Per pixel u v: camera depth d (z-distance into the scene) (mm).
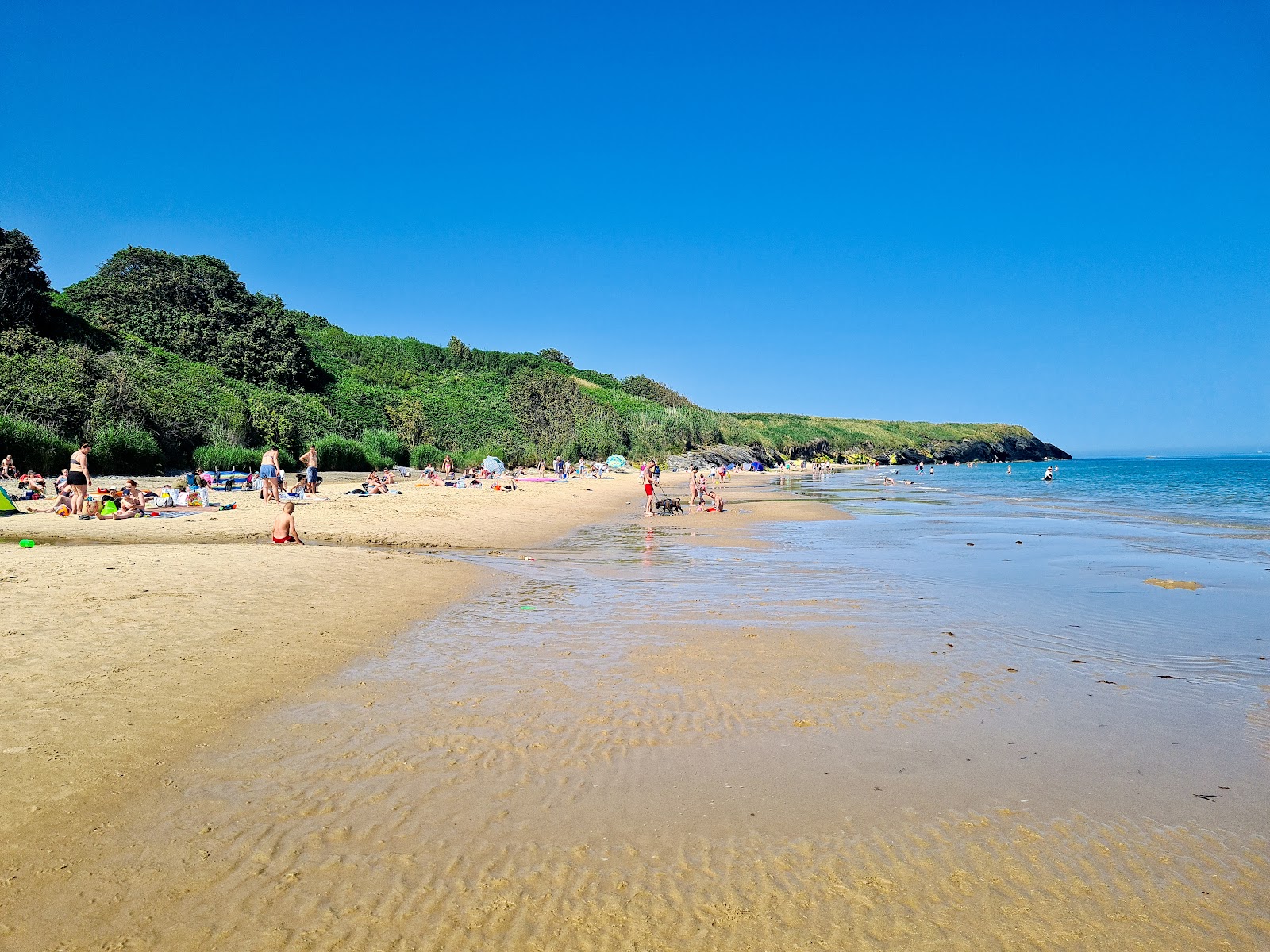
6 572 10008
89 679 6180
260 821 4219
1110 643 8438
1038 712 6203
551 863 3889
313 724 5660
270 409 49406
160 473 35656
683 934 3363
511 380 90375
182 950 3166
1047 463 152250
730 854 4012
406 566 12781
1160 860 4012
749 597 10906
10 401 32938
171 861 3795
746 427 109688
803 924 3443
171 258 65188
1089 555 15859
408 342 93688
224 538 15859
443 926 3371
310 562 12328
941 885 3768
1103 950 3291
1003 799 4684
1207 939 3365
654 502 27281
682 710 6145
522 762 5098
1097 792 4797
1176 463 127875
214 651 7176
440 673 7012
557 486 40531
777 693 6602
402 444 54375
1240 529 21672
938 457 147750
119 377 38094
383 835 4121
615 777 4902
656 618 9438
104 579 9898
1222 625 9305
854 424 153125
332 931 3318
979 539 18984
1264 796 4762
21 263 45562
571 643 8148
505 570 13164
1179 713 6215
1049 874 3869
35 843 3871
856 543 18125
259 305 68875
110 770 4703
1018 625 9211
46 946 3152
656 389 117125
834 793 4727
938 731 5785
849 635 8602
